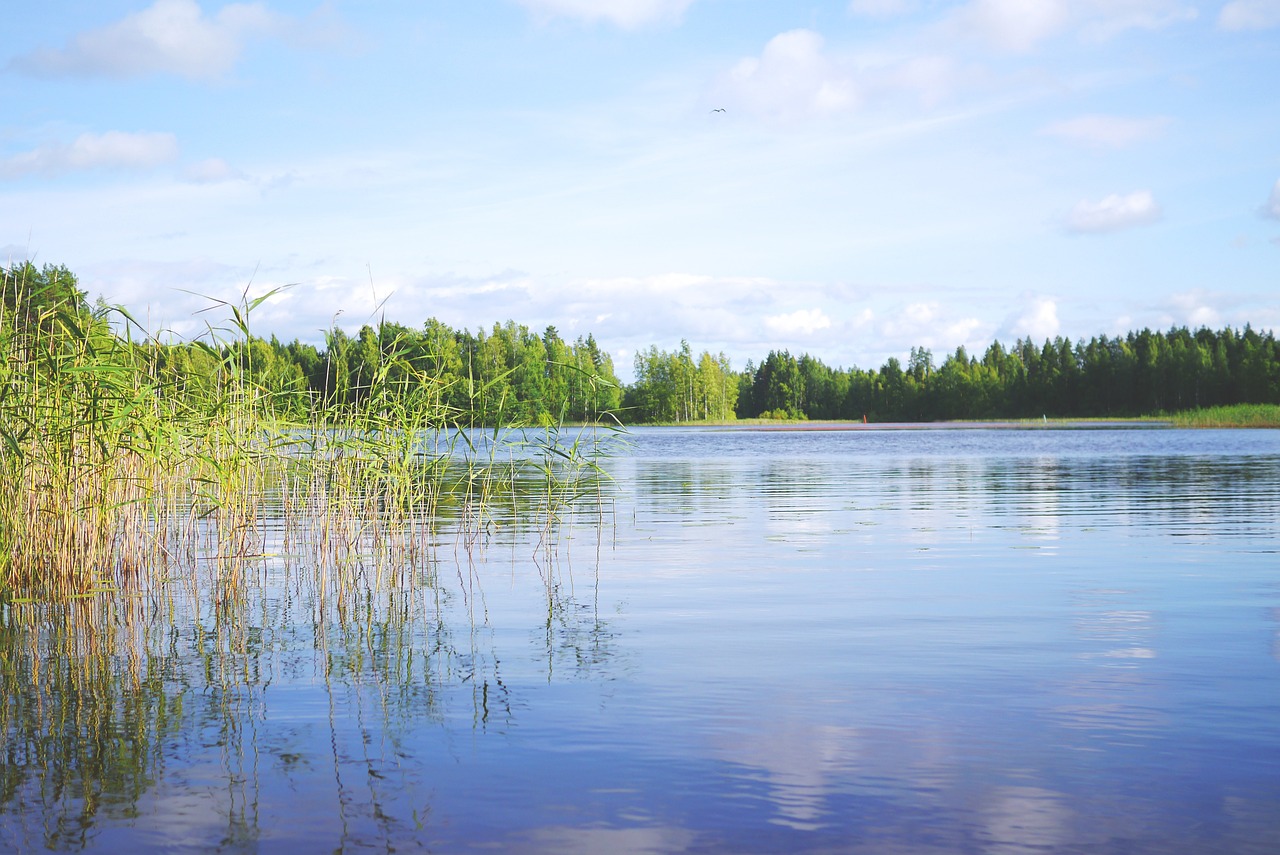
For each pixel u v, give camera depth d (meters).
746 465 26.61
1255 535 10.19
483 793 3.37
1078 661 5.06
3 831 3.10
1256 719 4.07
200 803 3.30
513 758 3.70
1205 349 120.25
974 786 3.38
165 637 5.85
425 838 3.02
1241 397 114.75
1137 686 4.57
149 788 3.44
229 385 8.37
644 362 136.62
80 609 6.80
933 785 3.40
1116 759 3.62
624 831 3.06
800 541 10.05
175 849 2.96
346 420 8.74
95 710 4.35
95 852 2.95
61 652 5.47
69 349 7.67
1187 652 5.23
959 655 5.21
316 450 8.70
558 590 7.32
